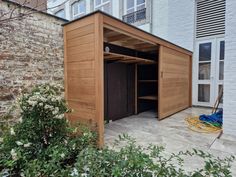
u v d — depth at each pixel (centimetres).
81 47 306
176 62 525
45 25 319
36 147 210
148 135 338
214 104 559
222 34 565
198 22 616
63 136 234
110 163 148
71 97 336
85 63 300
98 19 271
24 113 222
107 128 384
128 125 408
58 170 173
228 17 327
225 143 294
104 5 861
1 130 250
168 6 669
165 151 263
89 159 153
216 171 126
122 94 475
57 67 340
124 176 133
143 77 550
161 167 138
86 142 227
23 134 212
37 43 309
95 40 277
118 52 431
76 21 313
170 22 671
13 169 190
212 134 340
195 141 304
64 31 343
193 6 616
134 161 135
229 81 331
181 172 141
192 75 632
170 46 482
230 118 335
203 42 609
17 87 286
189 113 526
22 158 191
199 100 629
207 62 604
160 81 448
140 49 496
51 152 201
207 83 606
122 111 478
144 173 133
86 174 142
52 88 240
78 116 319
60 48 343
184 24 640
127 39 379
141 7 739
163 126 398
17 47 284
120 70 465
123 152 153
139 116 500
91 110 293
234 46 322
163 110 464
